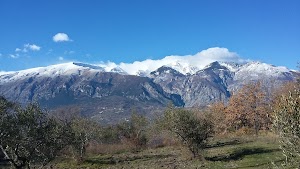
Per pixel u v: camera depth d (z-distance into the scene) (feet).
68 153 201.05
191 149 180.75
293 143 60.03
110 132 291.79
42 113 107.24
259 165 143.74
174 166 164.96
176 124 179.52
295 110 60.95
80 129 202.28
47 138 105.60
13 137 100.68
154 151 248.11
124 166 183.01
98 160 209.77
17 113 102.83
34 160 104.78
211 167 152.97
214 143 253.24
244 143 230.07
